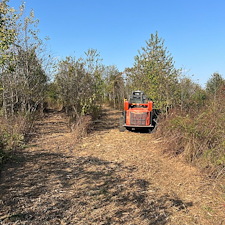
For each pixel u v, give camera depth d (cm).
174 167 580
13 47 941
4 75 873
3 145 644
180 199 419
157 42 995
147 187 470
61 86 1303
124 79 1992
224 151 495
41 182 493
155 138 876
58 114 1603
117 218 359
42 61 1129
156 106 983
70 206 394
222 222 349
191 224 344
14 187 466
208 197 421
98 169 575
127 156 682
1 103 1001
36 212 374
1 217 359
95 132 1038
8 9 528
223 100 620
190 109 778
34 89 1107
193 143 581
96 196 430
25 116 965
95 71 1221
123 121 1043
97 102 1438
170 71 960
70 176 528
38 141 858
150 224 344
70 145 809
